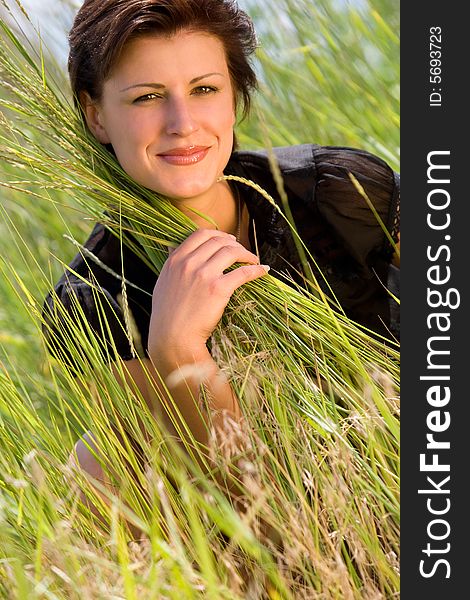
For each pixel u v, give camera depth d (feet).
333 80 11.89
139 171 6.95
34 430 6.78
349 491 6.22
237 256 6.83
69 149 7.21
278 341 6.82
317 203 7.78
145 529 5.73
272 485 6.13
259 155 7.89
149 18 6.51
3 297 10.37
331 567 5.73
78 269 7.80
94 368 7.01
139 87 6.66
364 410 6.45
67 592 5.66
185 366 6.59
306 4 11.97
